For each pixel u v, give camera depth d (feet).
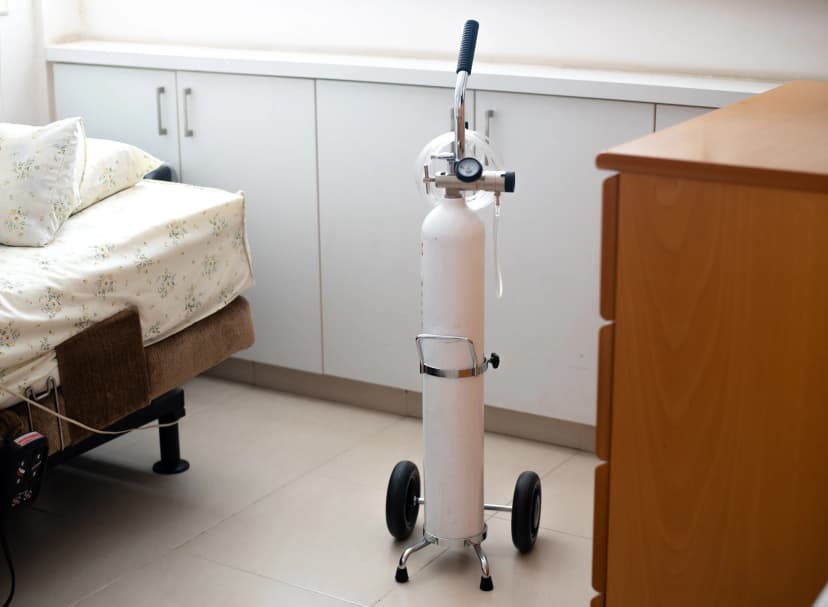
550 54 9.65
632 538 4.31
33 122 11.46
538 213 9.05
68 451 7.63
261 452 9.54
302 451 9.56
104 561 7.72
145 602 7.21
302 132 10.06
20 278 7.03
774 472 3.98
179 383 8.29
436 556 7.76
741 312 3.90
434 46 10.19
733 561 4.15
